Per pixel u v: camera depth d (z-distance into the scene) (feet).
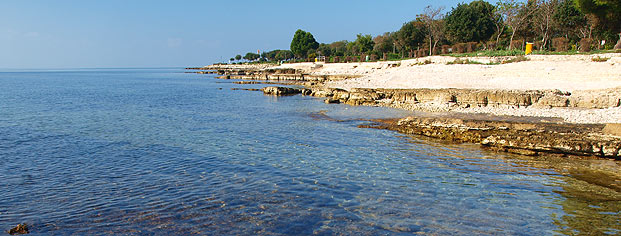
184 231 28.25
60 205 33.40
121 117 89.56
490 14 240.94
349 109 98.78
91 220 30.22
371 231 28.07
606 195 35.06
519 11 206.18
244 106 111.14
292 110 99.81
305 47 476.95
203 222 29.78
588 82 99.50
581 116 72.69
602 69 106.83
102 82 288.10
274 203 33.65
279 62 503.61
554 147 48.91
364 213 31.37
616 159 46.47
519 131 55.21
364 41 350.43
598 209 31.81
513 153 51.26
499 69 128.98
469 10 236.22
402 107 98.58
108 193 36.40
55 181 40.16
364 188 37.45
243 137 63.87
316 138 62.44
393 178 40.65
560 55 130.93
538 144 49.67
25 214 31.45
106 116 91.35
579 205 32.78
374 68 225.35
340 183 39.04
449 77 131.34
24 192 36.68
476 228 28.48
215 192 36.55
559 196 35.01
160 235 27.63
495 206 32.73
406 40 273.13
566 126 59.62
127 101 130.00
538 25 211.00
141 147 56.44
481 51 188.96
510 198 34.63
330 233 27.81
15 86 230.48
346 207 32.65
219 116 90.12
